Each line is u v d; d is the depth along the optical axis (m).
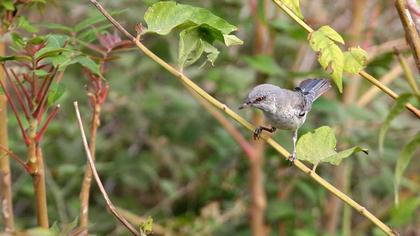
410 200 10.25
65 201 12.52
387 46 11.39
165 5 6.00
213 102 6.01
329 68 5.74
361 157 12.12
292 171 12.61
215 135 13.22
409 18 5.81
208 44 6.07
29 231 5.10
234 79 11.59
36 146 6.35
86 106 12.88
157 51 12.67
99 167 12.11
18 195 12.40
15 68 7.61
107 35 6.88
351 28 11.73
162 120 13.45
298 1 5.89
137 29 5.91
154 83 13.54
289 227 12.09
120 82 12.87
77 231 5.78
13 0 7.23
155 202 13.94
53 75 6.18
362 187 13.11
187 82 5.99
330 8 14.20
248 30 12.38
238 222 12.45
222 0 11.52
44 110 6.39
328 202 12.56
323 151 6.07
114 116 13.80
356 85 12.11
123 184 13.89
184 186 14.22
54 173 11.98
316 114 12.47
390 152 12.42
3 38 7.04
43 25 7.06
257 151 11.17
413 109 6.08
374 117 11.72
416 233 12.20
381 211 12.66
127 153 13.30
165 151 13.50
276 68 10.03
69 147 12.73
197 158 14.27
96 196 13.32
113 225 12.19
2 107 7.16
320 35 5.80
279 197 12.41
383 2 13.59
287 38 12.62
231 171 12.84
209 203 12.42
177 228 11.70
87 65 6.18
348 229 11.97
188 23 5.96
